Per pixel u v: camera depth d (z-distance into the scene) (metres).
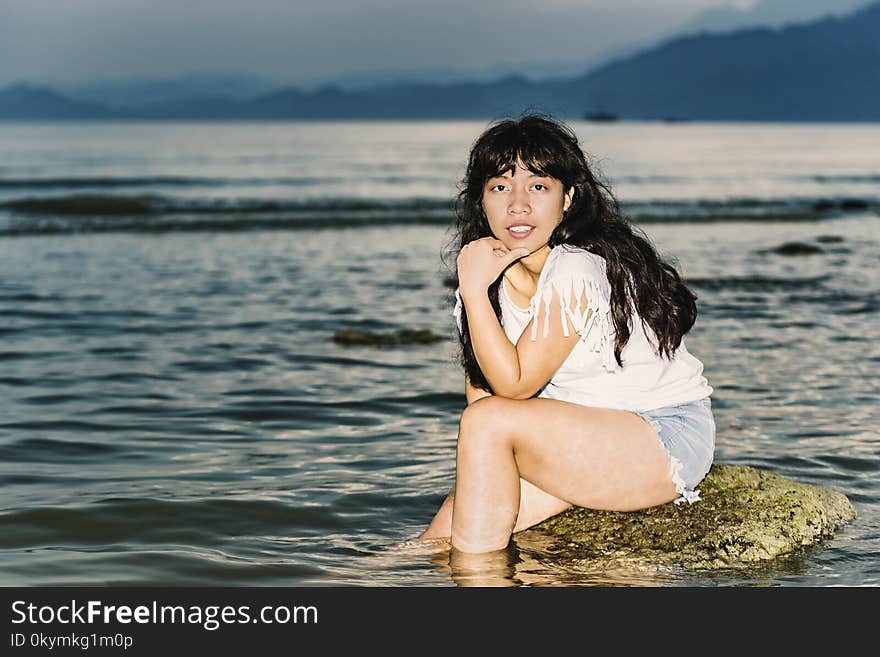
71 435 6.11
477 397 4.37
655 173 43.97
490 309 3.84
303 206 25.58
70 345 9.12
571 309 3.75
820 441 6.04
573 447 3.87
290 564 4.09
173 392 7.34
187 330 9.98
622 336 3.87
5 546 4.23
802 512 4.34
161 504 4.77
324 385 7.65
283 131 166.25
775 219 23.95
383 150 73.50
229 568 4.04
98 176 39.25
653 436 3.92
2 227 20.09
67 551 4.19
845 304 11.93
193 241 18.44
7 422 6.38
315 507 4.81
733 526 4.18
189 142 94.69
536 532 4.25
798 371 8.20
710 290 13.05
